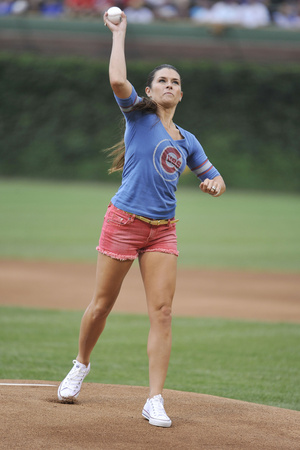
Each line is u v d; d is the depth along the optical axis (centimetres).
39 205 8300
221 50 12312
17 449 1220
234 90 11919
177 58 12319
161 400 1449
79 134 11881
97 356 2525
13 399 1541
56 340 2752
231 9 12594
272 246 6072
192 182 11569
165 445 1295
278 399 1992
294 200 10144
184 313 3450
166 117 1531
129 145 1494
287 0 13025
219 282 4428
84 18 12556
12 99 12119
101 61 12181
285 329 3098
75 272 4647
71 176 11669
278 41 12231
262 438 1381
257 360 2516
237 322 3234
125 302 3709
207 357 2547
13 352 2509
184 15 12862
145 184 1481
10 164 11850
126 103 1466
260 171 11544
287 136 11812
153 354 1491
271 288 4244
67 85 12075
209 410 1584
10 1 13088
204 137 11800
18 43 12550
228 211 8538
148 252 1516
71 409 1498
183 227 7119
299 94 11912
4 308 3434
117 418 1452
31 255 5306
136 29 12219
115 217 1497
